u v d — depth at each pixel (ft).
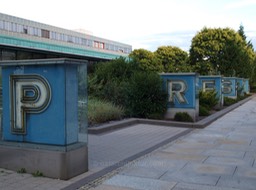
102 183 17.88
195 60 130.31
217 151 26.08
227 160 23.08
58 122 18.30
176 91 45.52
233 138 32.27
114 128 36.78
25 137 19.31
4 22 180.65
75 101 18.88
